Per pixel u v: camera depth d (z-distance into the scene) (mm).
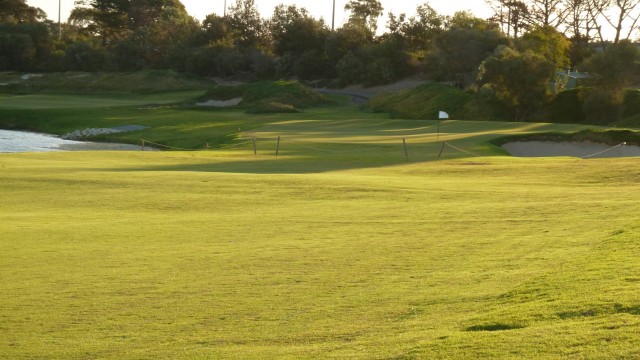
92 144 66125
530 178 30328
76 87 130125
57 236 18188
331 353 9125
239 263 15023
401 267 14172
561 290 10961
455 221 19203
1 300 12688
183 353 9734
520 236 16625
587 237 15672
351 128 63656
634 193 23750
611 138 47656
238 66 140000
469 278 12883
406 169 34344
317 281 13383
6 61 143500
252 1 157875
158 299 12586
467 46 106750
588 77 85375
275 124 69000
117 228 19250
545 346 8227
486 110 84188
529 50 87688
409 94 96812
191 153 42844
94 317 11688
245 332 10617
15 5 164625
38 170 31297
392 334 9891
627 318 8992
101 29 178125
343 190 26078
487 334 9023
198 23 163625
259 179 28797
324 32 139250
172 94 124750
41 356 9953
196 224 19797
